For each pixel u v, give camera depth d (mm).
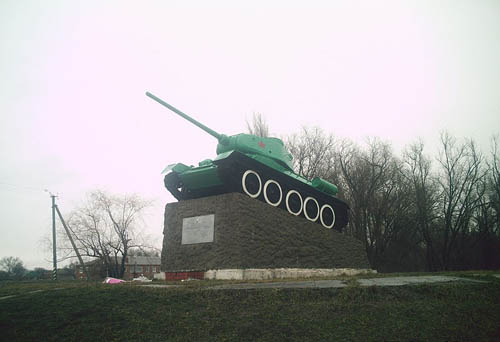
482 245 34406
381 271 35906
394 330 6102
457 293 7824
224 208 13367
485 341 5645
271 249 13867
